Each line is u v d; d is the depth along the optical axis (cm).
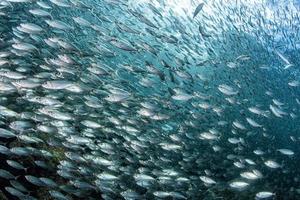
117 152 255
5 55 239
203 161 304
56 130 215
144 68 298
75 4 244
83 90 227
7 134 191
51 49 278
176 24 372
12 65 262
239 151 349
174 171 244
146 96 303
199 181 274
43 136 233
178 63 289
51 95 253
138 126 275
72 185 213
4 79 218
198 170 296
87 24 243
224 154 339
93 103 235
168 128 309
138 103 278
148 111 240
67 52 252
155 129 301
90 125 228
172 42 284
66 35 343
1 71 223
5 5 259
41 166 200
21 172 213
